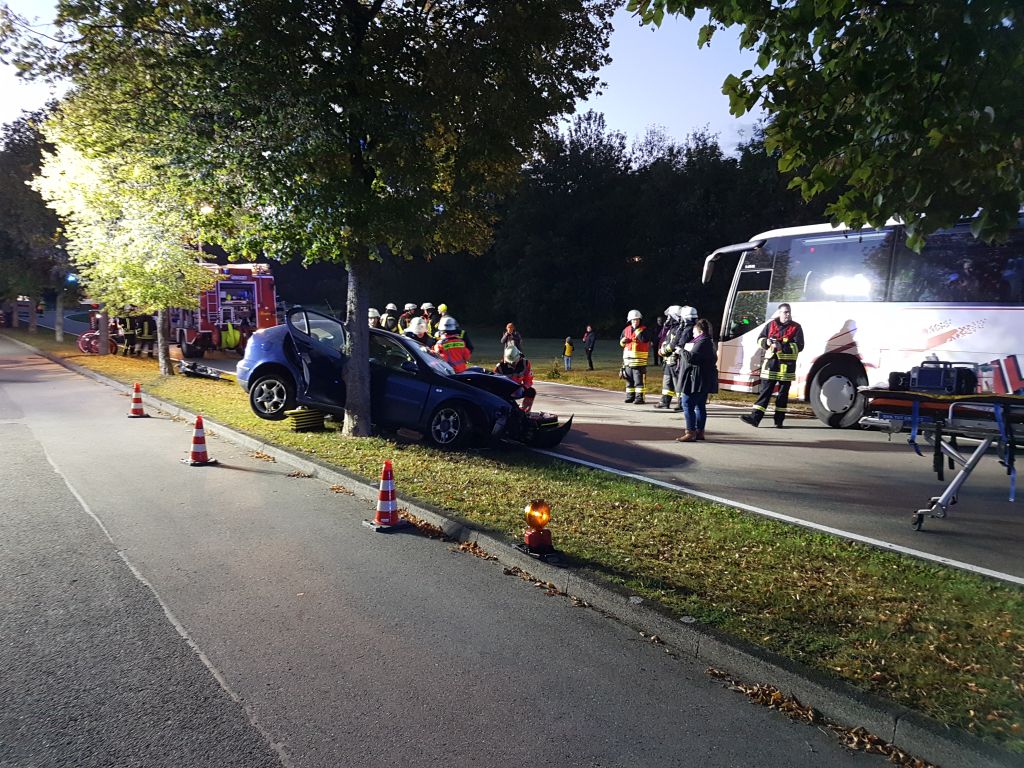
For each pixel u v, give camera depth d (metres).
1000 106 4.05
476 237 11.45
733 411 15.12
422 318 14.05
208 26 8.46
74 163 14.74
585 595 4.98
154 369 21.67
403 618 4.62
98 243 16.25
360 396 10.39
